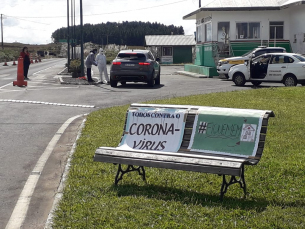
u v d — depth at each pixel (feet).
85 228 15.70
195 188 19.88
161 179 21.12
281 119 36.14
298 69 67.26
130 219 16.34
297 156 24.77
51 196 20.16
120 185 20.25
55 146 29.81
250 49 107.65
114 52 319.06
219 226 15.65
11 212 18.35
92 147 27.40
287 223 15.79
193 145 20.21
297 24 103.60
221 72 91.97
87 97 58.13
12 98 56.59
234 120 19.71
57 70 143.54
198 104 45.19
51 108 47.67
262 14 107.14
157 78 78.33
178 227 15.57
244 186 18.76
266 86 72.18
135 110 21.95
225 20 107.14
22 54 93.25
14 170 24.38
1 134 33.65
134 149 20.83
